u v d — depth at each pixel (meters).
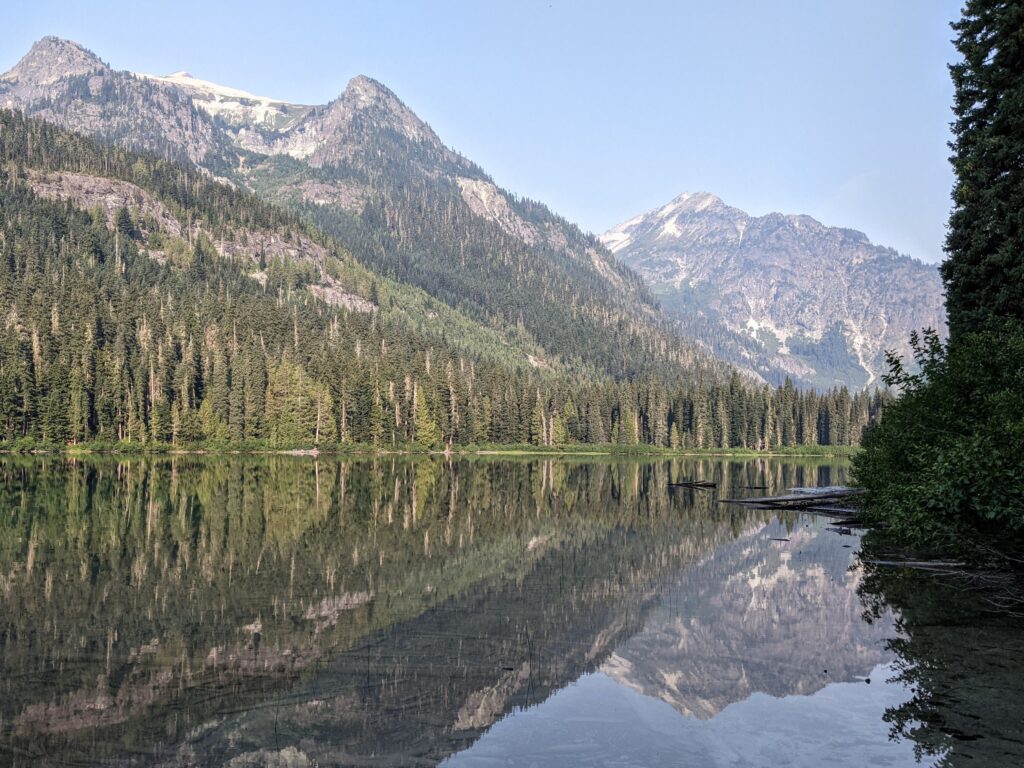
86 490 46.94
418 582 19.41
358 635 14.16
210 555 23.19
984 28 27.44
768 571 21.48
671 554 24.55
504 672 12.12
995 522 18.69
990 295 26.98
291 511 36.38
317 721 9.91
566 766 8.52
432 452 139.00
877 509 26.59
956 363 23.02
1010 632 14.27
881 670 12.02
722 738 9.33
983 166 26.81
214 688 11.24
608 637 14.23
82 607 16.27
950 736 9.20
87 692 11.03
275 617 15.48
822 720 9.91
